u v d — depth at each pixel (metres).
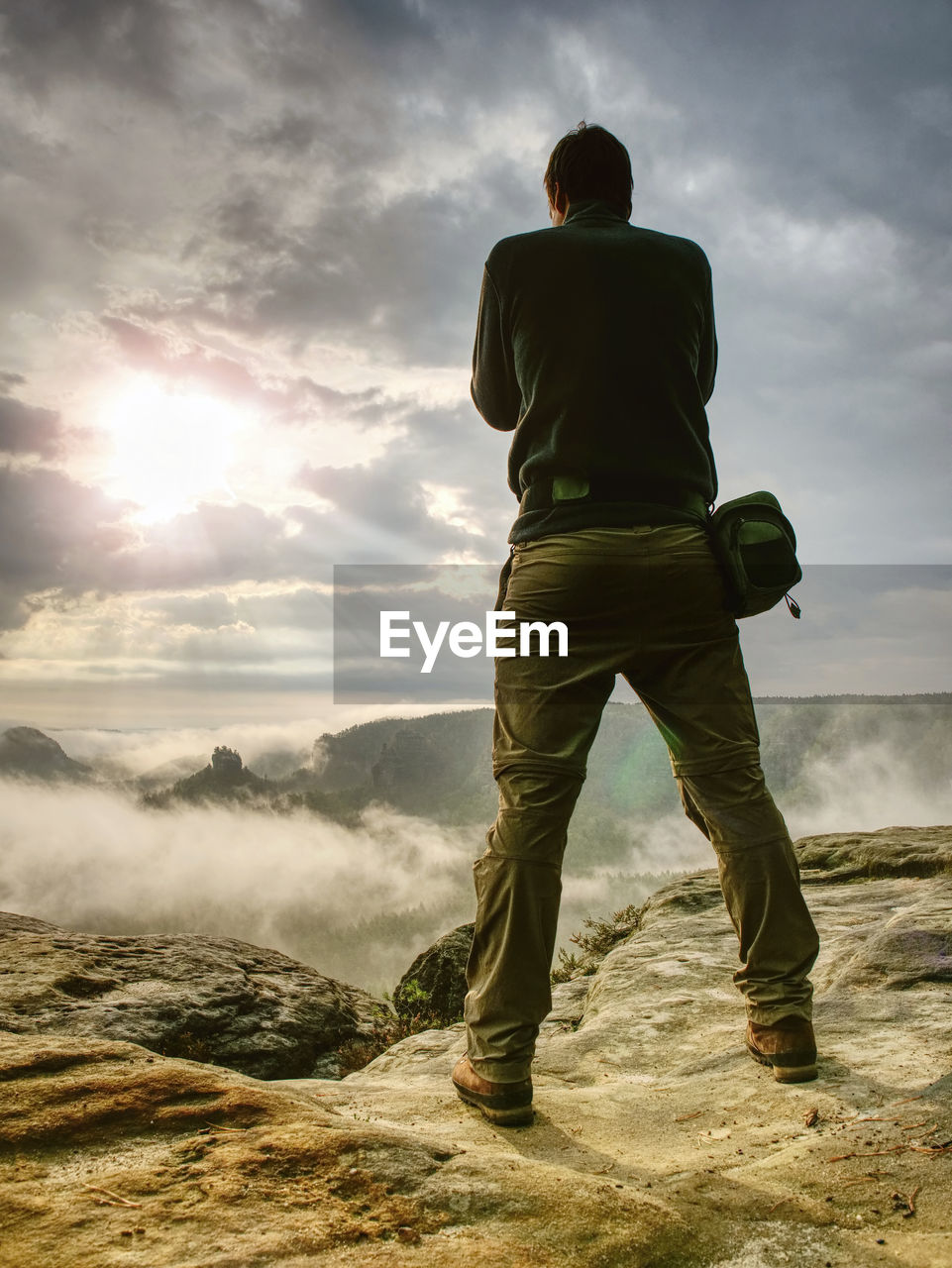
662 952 4.05
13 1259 1.16
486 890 2.08
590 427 2.20
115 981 4.88
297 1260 1.19
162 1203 1.32
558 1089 2.38
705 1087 2.25
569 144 2.55
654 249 2.32
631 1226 1.35
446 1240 1.28
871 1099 1.98
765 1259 1.31
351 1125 1.62
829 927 4.21
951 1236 1.32
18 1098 1.59
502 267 2.35
